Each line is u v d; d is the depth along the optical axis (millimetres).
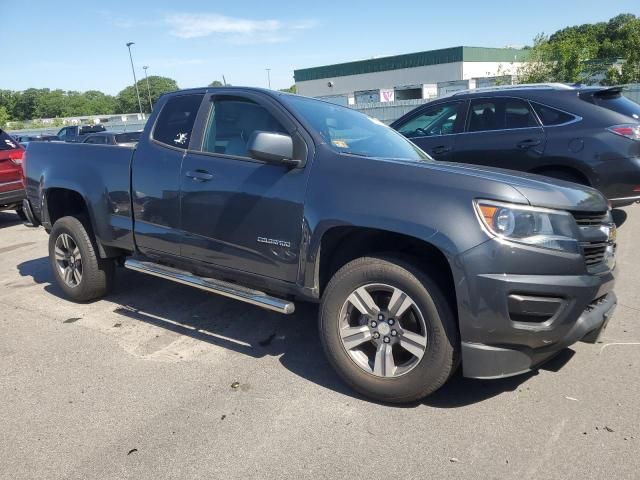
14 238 8719
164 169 4215
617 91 6648
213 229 3904
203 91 4258
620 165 6145
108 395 3438
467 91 7512
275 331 4422
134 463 2770
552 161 6508
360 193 3230
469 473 2637
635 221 7684
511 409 3172
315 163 3490
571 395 3297
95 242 4957
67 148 5086
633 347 3904
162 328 4527
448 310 3010
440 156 7344
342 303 3318
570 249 2932
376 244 3498
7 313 4969
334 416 3154
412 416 3135
